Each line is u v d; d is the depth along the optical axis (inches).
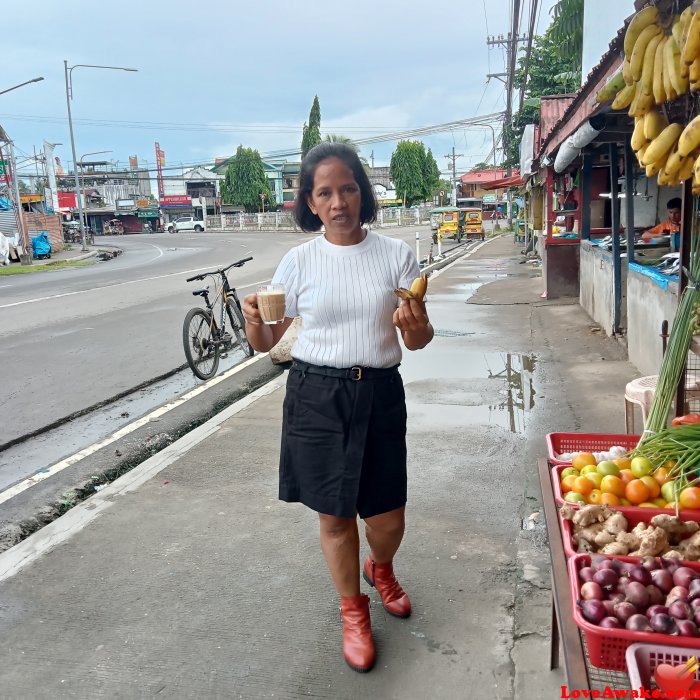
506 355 299.7
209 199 3041.3
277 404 233.6
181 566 128.6
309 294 98.5
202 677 98.4
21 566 130.6
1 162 1174.3
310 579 122.6
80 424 233.5
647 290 236.7
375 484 99.3
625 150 263.7
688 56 85.7
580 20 392.5
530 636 103.8
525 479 162.1
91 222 2672.2
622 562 78.8
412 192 2918.3
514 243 1206.9
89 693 96.0
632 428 163.3
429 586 118.5
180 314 464.1
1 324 455.2
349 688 95.1
